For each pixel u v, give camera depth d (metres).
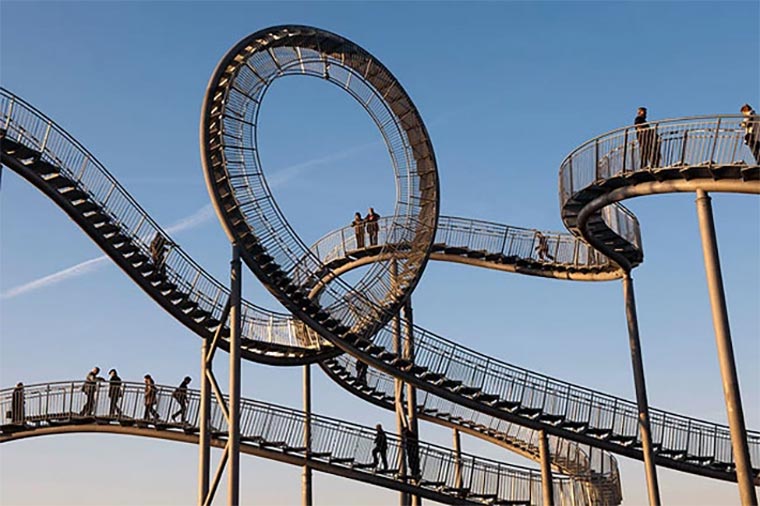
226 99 25.34
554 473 32.97
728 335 21.67
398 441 27.77
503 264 32.97
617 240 28.78
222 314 25.52
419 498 32.72
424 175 29.73
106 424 26.50
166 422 26.56
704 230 22.22
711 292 21.97
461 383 27.72
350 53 28.80
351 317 27.09
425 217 29.33
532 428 28.39
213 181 24.70
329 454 26.95
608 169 24.41
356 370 32.91
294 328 28.66
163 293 25.23
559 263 32.38
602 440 28.77
